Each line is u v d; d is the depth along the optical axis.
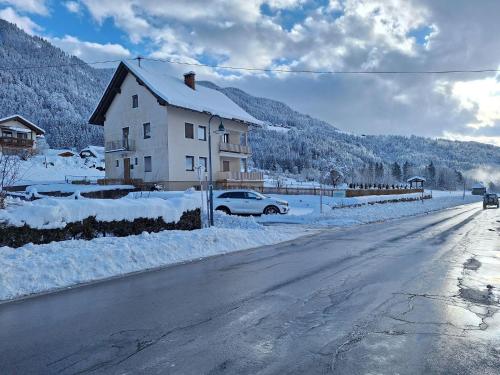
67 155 86.25
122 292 6.95
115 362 4.12
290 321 5.32
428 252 10.87
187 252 10.69
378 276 7.95
